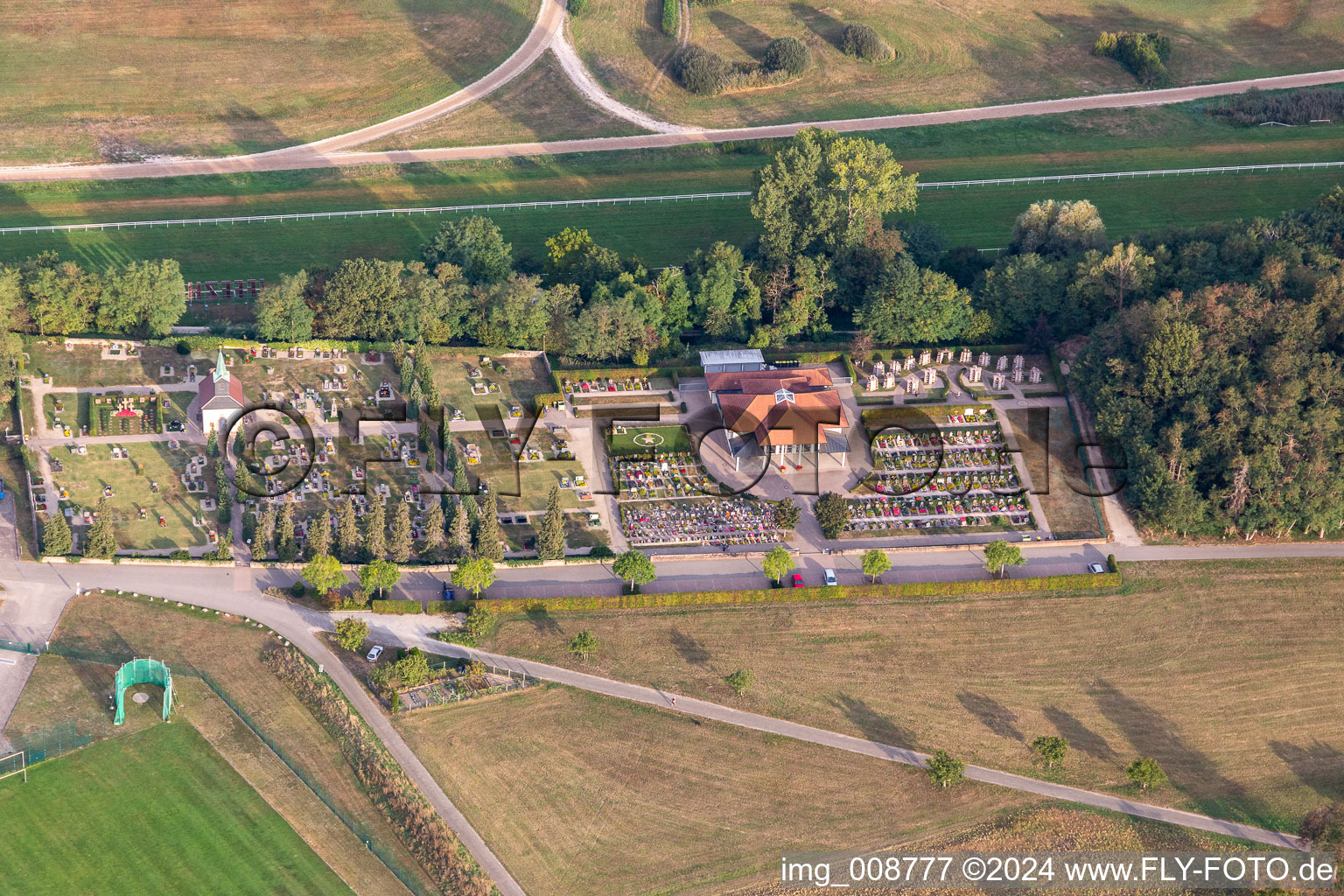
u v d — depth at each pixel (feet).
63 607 521.65
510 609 531.50
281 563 547.08
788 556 542.98
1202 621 540.93
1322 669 520.42
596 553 558.15
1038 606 546.67
